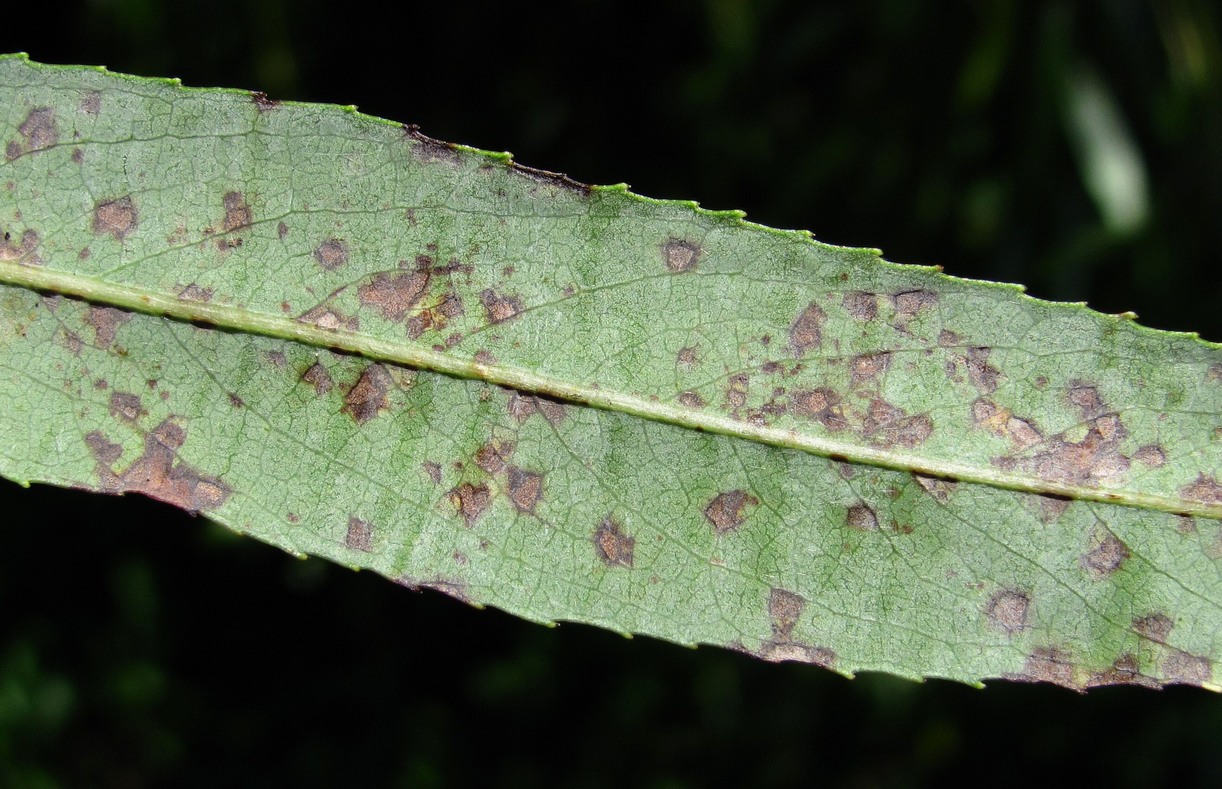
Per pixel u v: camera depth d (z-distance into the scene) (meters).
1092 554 0.10
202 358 0.11
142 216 0.11
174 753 0.24
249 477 0.11
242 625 0.24
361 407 0.11
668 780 0.23
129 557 0.23
